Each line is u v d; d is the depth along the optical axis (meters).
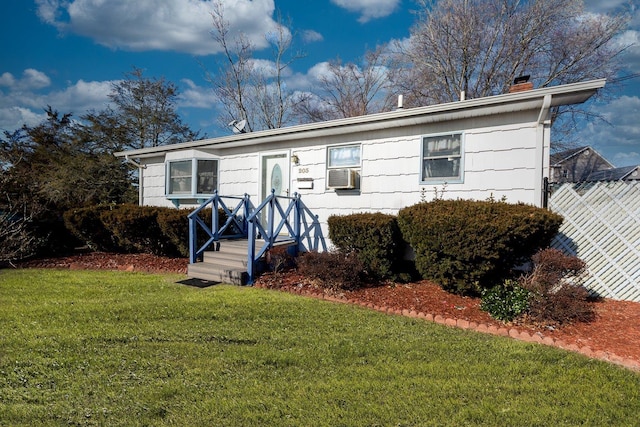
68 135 21.45
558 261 5.07
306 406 2.83
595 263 6.14
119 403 2.86
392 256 6.87
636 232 5.86
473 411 2.77
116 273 8.05
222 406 2.82
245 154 9.74
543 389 3.11
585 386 3.16
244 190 9.74
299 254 8.08
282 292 6.37
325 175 8.35
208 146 10.09
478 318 5.02
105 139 21.67
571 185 6.32
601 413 2.76
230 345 4.03
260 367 3.51
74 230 10.27
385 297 5.99
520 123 6.23
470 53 17.41
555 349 4.00
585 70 15.93
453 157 6.83
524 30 16.52
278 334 4.36
